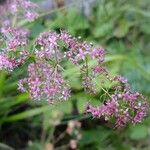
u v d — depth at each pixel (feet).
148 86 1.46
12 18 1.19
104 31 1.56
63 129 1.48
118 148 1.44
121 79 0.75
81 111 0.79
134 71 1.48
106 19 1.59
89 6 1.59
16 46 0.76
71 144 1.35
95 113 0.73
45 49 0.75
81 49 0.75
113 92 0.75
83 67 0.75
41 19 1.31
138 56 1.59
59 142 1.47
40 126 1.48
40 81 0.74
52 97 0.74
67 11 1.47
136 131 1.43
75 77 0.86
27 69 0.79
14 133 1.47
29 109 1.44
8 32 0.83
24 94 1.30
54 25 1.36
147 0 1.76
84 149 1.44
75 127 1.45
